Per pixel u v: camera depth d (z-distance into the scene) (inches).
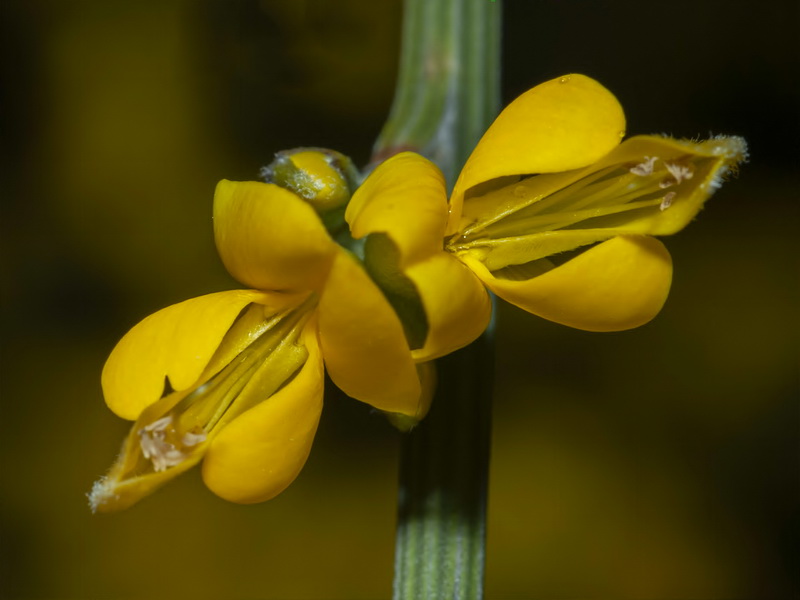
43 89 7.6
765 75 7.5
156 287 7.9
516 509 7.6
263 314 4.2
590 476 7.7
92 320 8.0
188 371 4.1
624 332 8.1
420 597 4.3
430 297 4.0
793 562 7.5
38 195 7.8
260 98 7.0
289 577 7.5
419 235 4.0
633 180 4.2
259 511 7.7
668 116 7.5
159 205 7.7
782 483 7.7
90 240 7.8
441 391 4.4
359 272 3.9
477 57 4.5
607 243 4.1
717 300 8.3
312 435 4.1
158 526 7.6
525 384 8.0
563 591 7.3
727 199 8.6
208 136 7.4
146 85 7.4
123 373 4.1
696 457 7.8
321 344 4.1
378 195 4.0
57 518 7.6
